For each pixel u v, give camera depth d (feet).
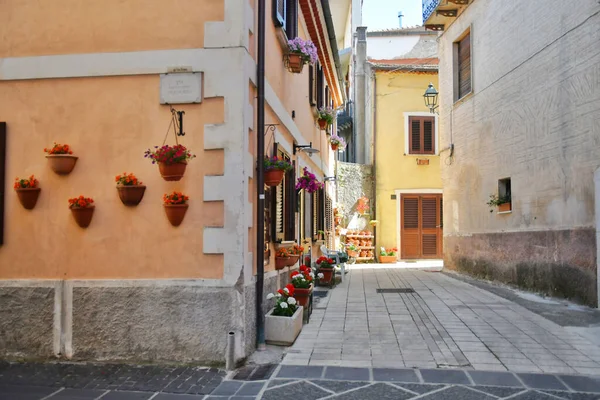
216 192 17.11
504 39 34.60
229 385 15.10
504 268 34.99
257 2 19.45
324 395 14.26
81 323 17.46
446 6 42.01
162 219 17.38
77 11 18.26
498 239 35.86
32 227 17.94
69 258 17.71
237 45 17.48
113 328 17.30
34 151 18.11
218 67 17.46
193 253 17.16
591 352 18.24
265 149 20.71
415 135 64.18
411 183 63.77
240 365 16.83
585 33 25.82
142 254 17.39
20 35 18.44
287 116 26.14
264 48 19.43
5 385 15.25
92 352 17.34
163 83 17.62
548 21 29.19
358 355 18.03
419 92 64.39
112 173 17.71
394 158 63.93
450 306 26.94
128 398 14.12
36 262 17.84
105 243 17.58
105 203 17.66
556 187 28.60
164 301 17.15
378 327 22.20
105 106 17.90
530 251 31.50
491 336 20.48
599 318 23.29
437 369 16.46
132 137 17.70
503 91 34.81
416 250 63.26
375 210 63.36
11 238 17.99
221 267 17.03
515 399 13.93
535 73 30.68
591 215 25.58
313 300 29.66
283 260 23.44
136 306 17.24
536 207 30.76
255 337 18.58
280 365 16.96
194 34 17.70
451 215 44.86
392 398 14.02
